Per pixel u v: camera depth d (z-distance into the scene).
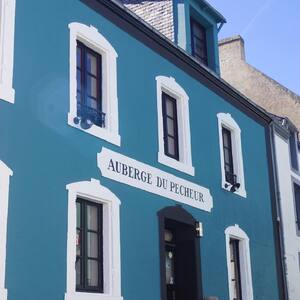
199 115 13.08
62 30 9.56
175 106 12.55
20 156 8.22
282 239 16.03
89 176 9.42
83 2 10.16
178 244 12.10
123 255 9.77
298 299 16.23
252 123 15.81
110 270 9.42
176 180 11.69
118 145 10.23
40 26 9.11
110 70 10.47
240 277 13.66
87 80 10.12
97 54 10.52
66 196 8.87
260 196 15.27
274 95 22.59
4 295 7.48
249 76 23.17
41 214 8.34
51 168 8.70
